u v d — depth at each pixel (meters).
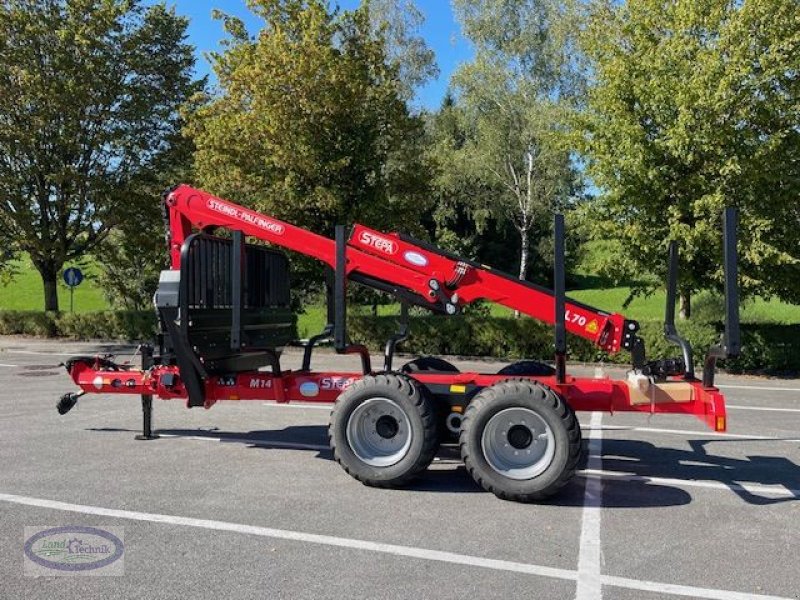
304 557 4.64
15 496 5.88
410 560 4.61
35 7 22.88
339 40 20.81
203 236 6.89
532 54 32.69
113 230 26.02
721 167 14.98
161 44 24.97
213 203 7.58
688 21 16.03
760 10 14.74
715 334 16.17
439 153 35.34
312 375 7.04
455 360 17.95
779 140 14.89
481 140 33.81
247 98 19.92
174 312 6.59
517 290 6.82
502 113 33.06
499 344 18.36
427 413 6.08
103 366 7.96
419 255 6.98
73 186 23.28
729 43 15.26
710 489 6.31
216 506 5.66
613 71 16.53
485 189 37.78
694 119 15.05
